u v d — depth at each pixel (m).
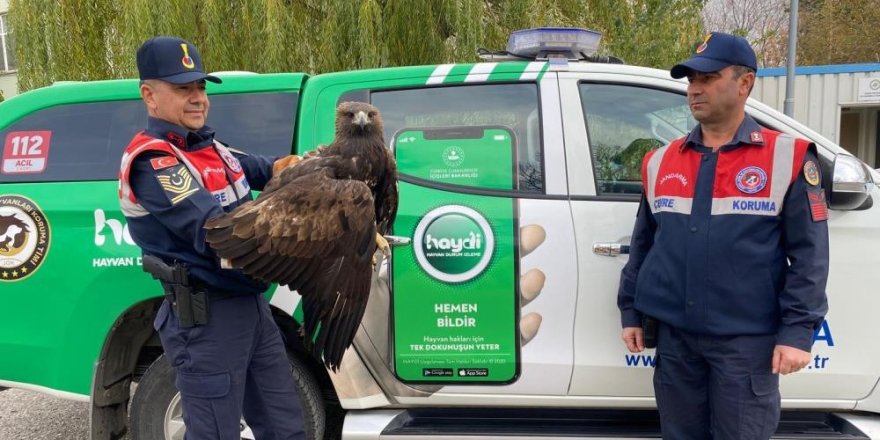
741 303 1.96
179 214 1.75
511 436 2.51
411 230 2.54
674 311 2.08
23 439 3.57
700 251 2.00
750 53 1.97
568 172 2.58
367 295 1.69
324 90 2.73
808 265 1.89
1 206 2.61
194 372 1.92
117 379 2.69
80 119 2.71
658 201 2.15
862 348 2.42
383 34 6.20
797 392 2.47
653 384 2.39
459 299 2.54
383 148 1.78
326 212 1.58
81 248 2.57
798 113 11.71
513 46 2.81
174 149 1.84
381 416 2.62
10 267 2.60
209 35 6.08
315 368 2.84
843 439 2.39
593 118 2.65
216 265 1.87
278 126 2.75
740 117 2.03
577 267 2.51
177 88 1.86
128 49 6.00
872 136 14.60
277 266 1.60
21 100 2.73
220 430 1.94
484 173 2.58
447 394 2.59
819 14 18.17
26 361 2.62
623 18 7.70
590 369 2.52
